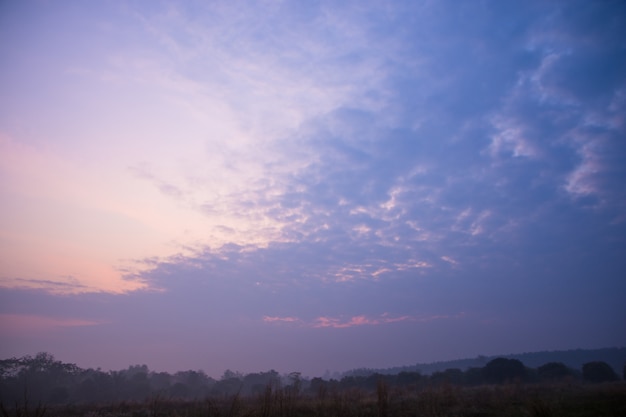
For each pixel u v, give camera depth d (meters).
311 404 22.09
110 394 56.16
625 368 56.06
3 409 10.47
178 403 29.33
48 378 56.66
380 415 18.64
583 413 18.80
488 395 29.27
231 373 82.69
